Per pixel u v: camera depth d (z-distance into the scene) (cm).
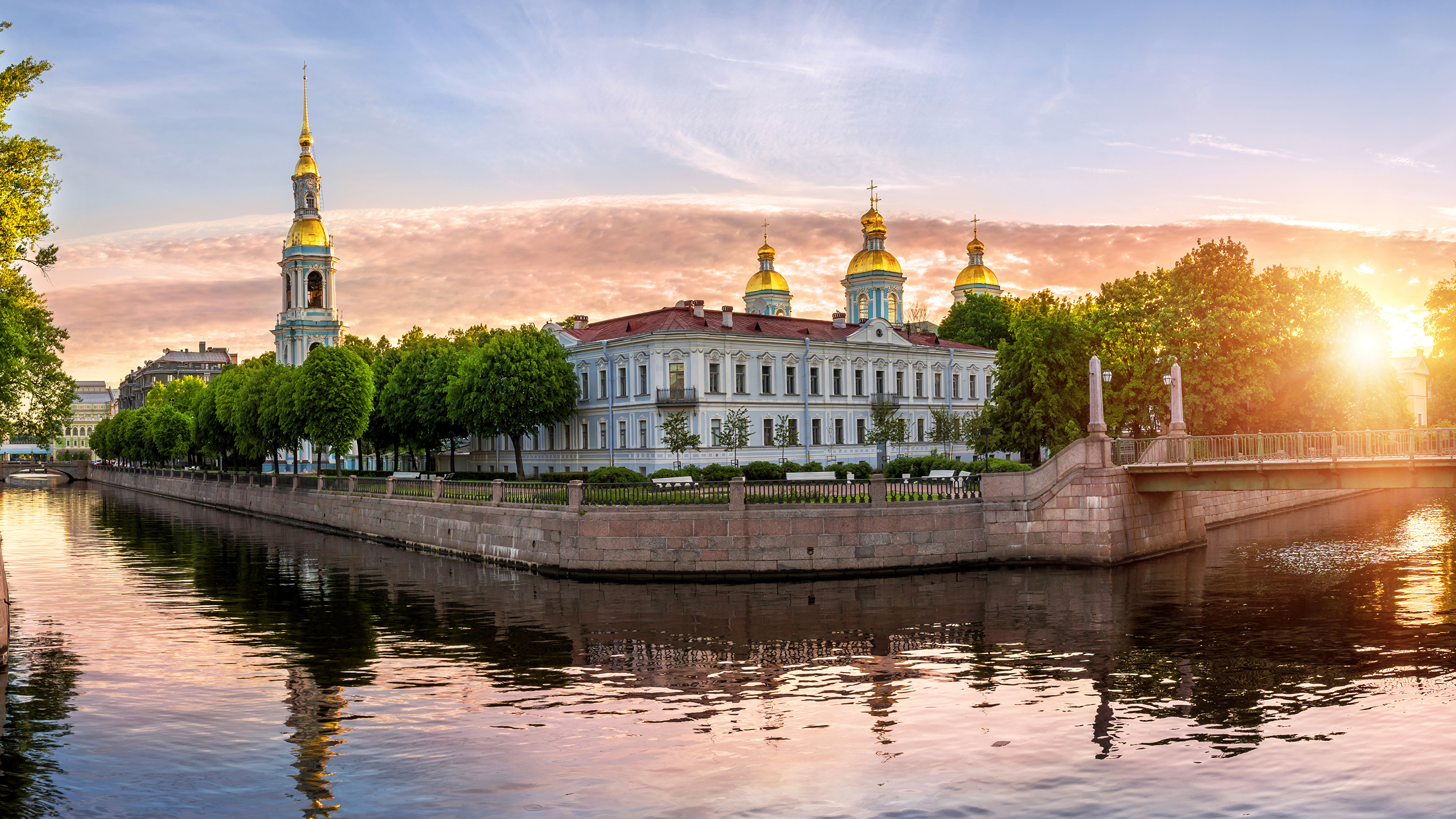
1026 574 3850
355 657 2592
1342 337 5731
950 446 8062
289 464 11044
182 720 2028
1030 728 1919
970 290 11325
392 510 5456
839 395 7519
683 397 6638
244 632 2938
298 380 7269
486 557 4425
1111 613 3031
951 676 2323
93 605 3425
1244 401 5203
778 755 1789
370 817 1536
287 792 1639
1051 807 1540
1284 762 1722
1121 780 1647
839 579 3759
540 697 2188
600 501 3903
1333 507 6738
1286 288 5709
